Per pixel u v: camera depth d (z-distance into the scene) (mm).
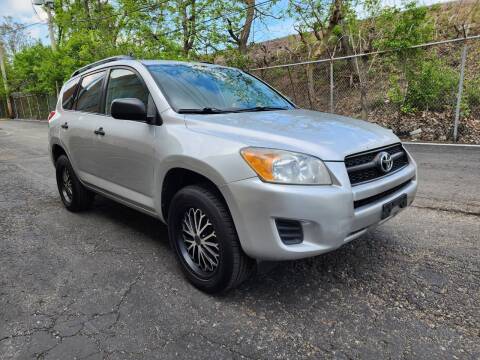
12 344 2197
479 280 2760
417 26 9594
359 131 2846
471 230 3680
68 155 4340
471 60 11336
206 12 12922
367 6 10430
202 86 3447
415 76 9750
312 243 2289
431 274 2877
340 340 2189
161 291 2768
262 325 2350
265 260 2402
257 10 12547
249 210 2305
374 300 2576
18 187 6094
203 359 2062
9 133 16938
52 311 2525
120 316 2461
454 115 9344
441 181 5363
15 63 28359
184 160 2648
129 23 14633
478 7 14328
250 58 14219
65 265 3209
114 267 3160
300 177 2262
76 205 4527
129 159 3285
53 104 26453
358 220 2410
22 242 3727
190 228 2805
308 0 10633
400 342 2150
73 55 20109
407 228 3793
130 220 4340
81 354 2107
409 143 8578
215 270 2625
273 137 2467
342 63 13008
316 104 12430
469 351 2061
